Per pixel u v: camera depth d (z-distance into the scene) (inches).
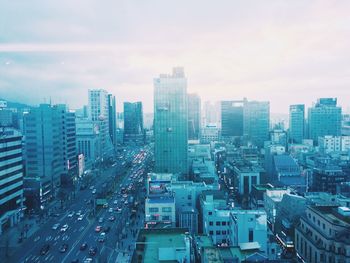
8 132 7667.3
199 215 7052.2
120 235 6835.6
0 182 7253.9
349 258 4357.8
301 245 5487.2
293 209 6392.7
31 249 6146.7
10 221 7411.4
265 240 5093.5
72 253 5954.7
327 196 7534.5
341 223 4640.8
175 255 3737.7
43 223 7716.5
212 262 3540.8
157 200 6530.5
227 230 6127.0
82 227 7426.2
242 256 3890.3
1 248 6166.3
